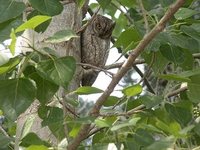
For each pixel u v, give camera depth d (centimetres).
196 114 468
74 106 434
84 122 346
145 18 415
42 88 382
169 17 362
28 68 377
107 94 379
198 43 433
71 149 374
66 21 514
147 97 396
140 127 366
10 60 348
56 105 435
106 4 399
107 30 606
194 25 439
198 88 412
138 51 371
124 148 372
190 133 399
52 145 423
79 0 425
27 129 404
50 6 365
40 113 402
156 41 411
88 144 435
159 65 465
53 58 359
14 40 330
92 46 597
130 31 448
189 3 500
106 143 368
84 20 597
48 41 353
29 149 369
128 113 393
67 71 355
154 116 407
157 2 482
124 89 384
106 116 383
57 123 399
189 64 472
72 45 522
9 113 353
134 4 515
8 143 368
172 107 414
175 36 422
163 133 374
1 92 356
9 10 352
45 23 388
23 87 359
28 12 419
